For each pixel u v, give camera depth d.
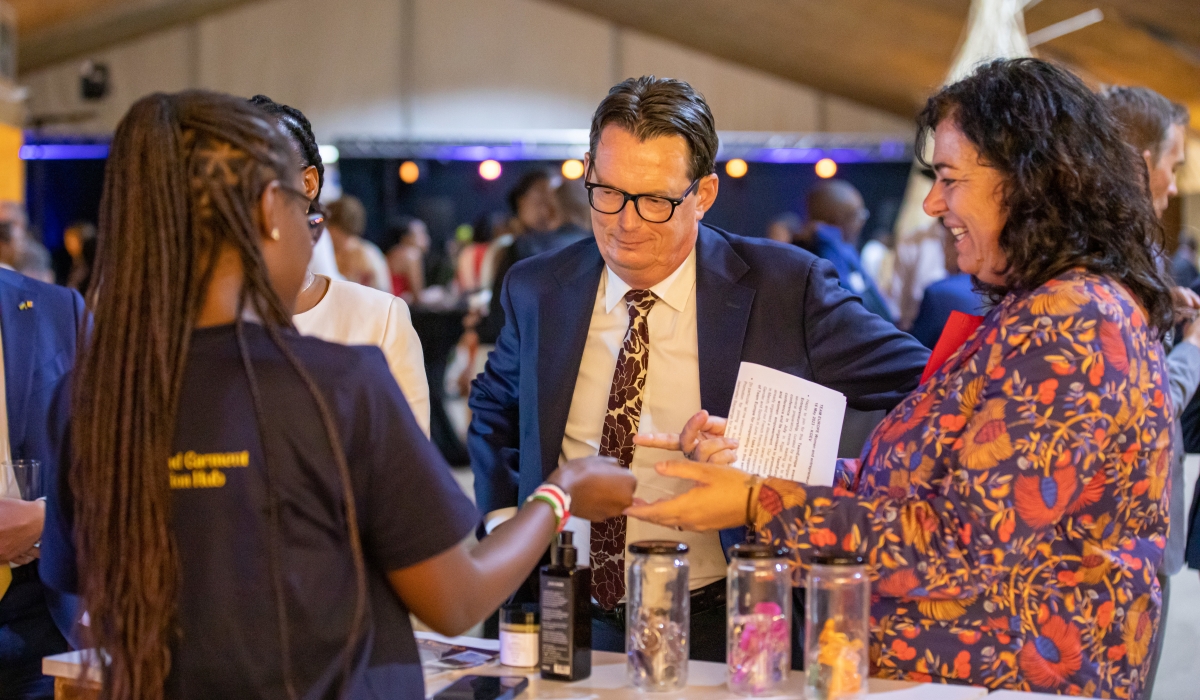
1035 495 1.26
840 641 1.29
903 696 1.32
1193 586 3.94
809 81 11.62
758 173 12.51
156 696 1.12
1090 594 1.36
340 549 1.14
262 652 1.11
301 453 1.11
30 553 1.81
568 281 1.95
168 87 11.53
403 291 8.73
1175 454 2.20
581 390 1.92
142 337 1.12
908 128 12.01
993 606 1.37
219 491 1.11
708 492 1.42
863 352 1.84
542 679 1.46
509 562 1.28
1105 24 6.71
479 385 2.14
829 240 4.41
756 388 1.69
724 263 1.89
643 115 1.70
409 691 1.18
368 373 1.14
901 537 1.33
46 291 2.16
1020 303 1.35
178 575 1.12
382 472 1.13
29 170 11.61
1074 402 1.27
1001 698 1.31
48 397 2.07
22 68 11.22
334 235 6.20
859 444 2.06
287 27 11.63
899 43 9.02
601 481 1.45
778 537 1.38
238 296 1.14
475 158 11.26
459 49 11.77
